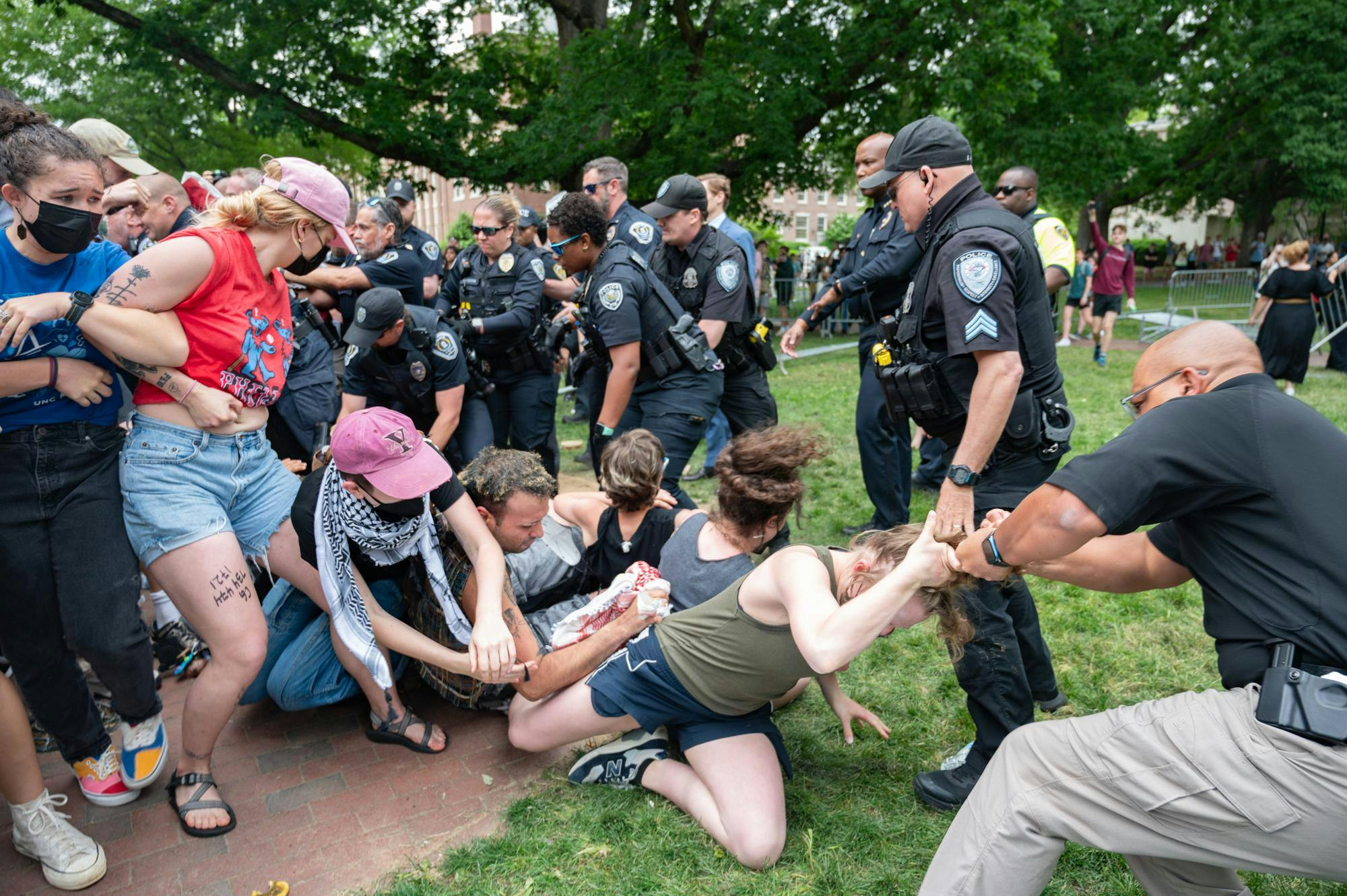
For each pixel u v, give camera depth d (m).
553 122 12.75
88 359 2.19
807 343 13.95
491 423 4.60
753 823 2.25
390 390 3.84
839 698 2.74
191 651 3.28
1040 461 2.45
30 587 2.20
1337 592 1.46
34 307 1.98
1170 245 35.97
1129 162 18.12
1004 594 2.71
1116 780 1.58
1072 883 2.21
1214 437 1.55
